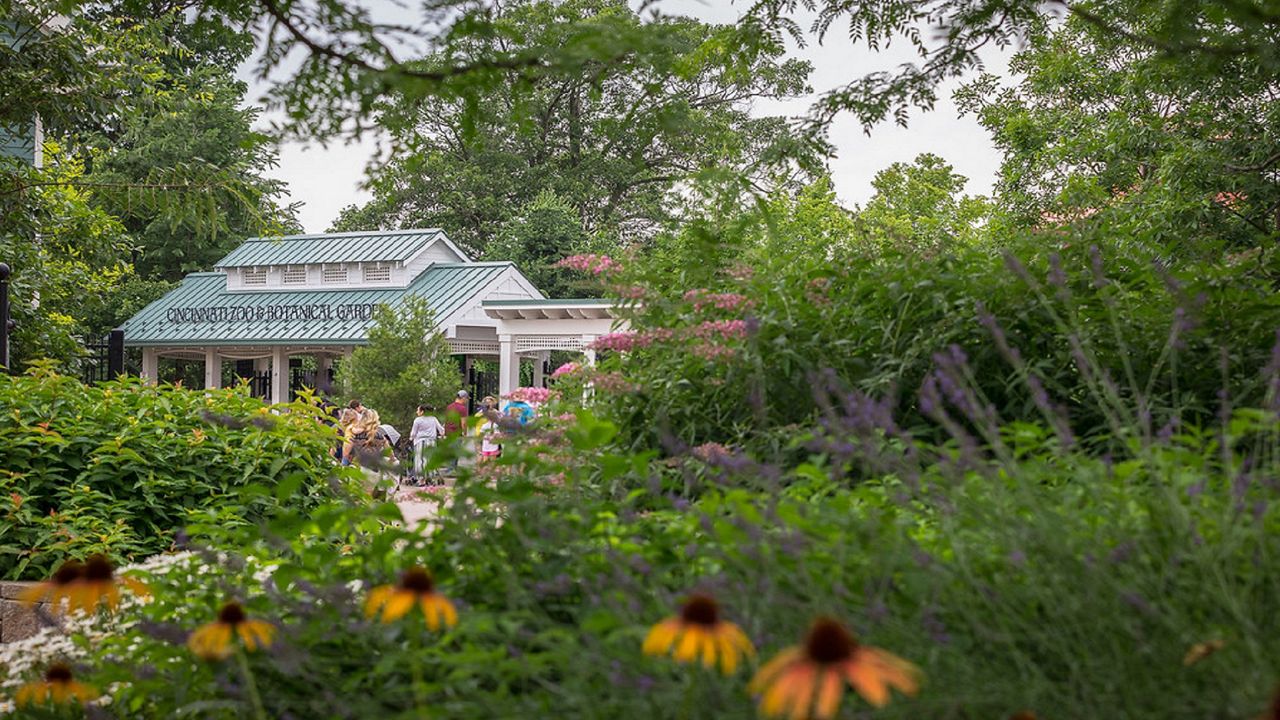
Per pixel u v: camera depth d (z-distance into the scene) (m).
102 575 3.32
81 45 12.80
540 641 2.48
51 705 3.31
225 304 37.28
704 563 2.98
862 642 2.36
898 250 5.34
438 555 3.23
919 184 29.50
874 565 2.60
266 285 37.19
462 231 46.53
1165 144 15.69
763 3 5.32
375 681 2.89
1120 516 2.71
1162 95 16.53
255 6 4.79
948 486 2.76
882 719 2.19
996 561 2.64
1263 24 4.13
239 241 43.75
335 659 3.01
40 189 14.64
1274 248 5.55
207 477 7.36
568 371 5.37
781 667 1.83
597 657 2.35
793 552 2.52
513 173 47.22
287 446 7.75
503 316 27.52
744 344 4.96
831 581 2.56
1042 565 2.49
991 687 2.22
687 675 2.31
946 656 2.34
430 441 18.67
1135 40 4.76
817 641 1.82
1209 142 13.95
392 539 3.21
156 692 3.16
